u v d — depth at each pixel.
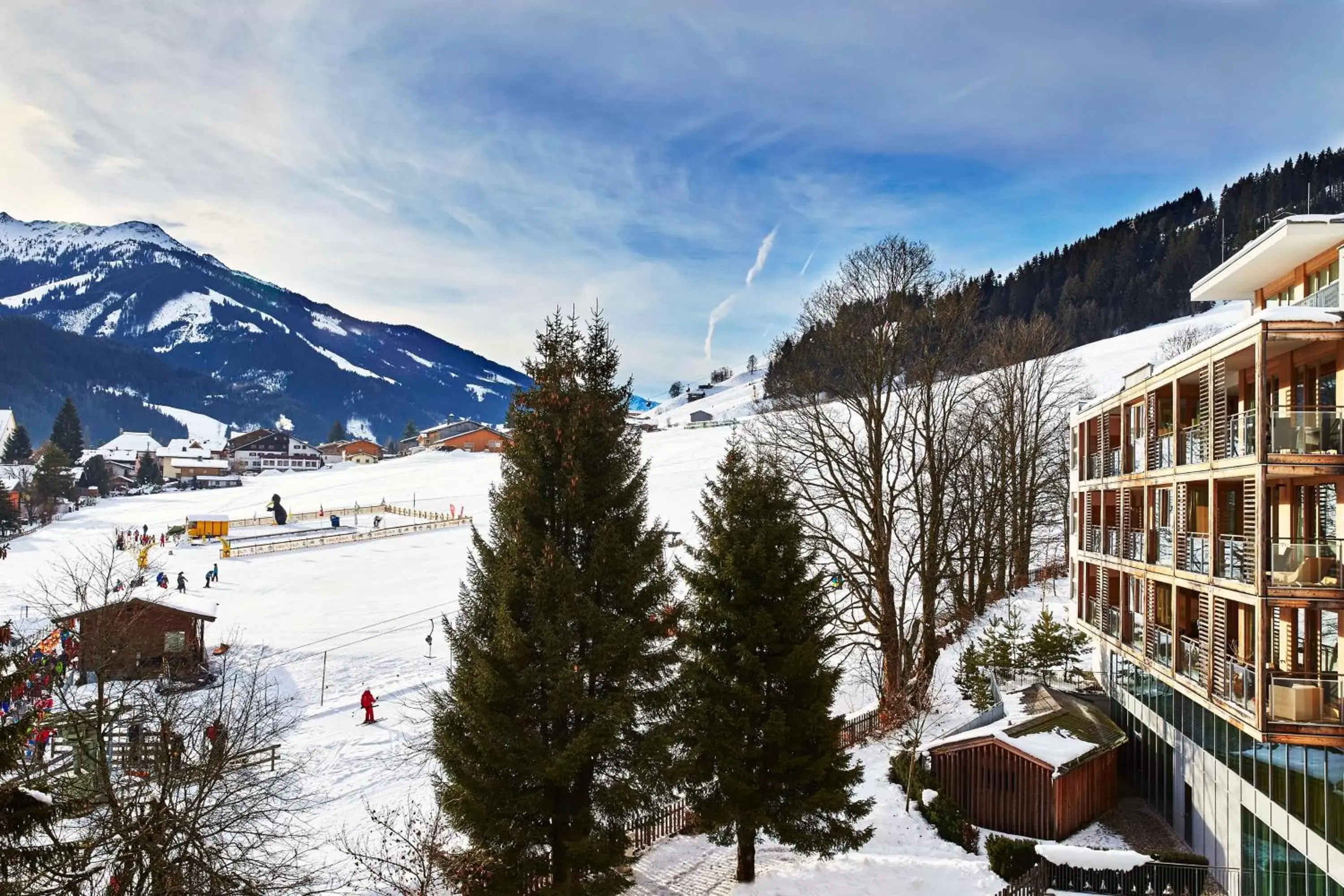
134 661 24.16
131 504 112.19
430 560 62.38
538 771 15.57
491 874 15.70
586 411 17.12
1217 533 18.39
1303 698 15.74
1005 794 22.14
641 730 19.72
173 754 15.05
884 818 22.25
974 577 46.81
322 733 28.53
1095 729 24.50
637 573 17.09
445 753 16.02
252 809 16.09
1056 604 41.88
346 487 107.31
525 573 16.50
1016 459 45.59
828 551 30.89
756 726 18.53
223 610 48.72
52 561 65.75
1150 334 103.19
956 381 33.59
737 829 18.83
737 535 19.11
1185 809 21.73
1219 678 18.08
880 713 28.98
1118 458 25.48
